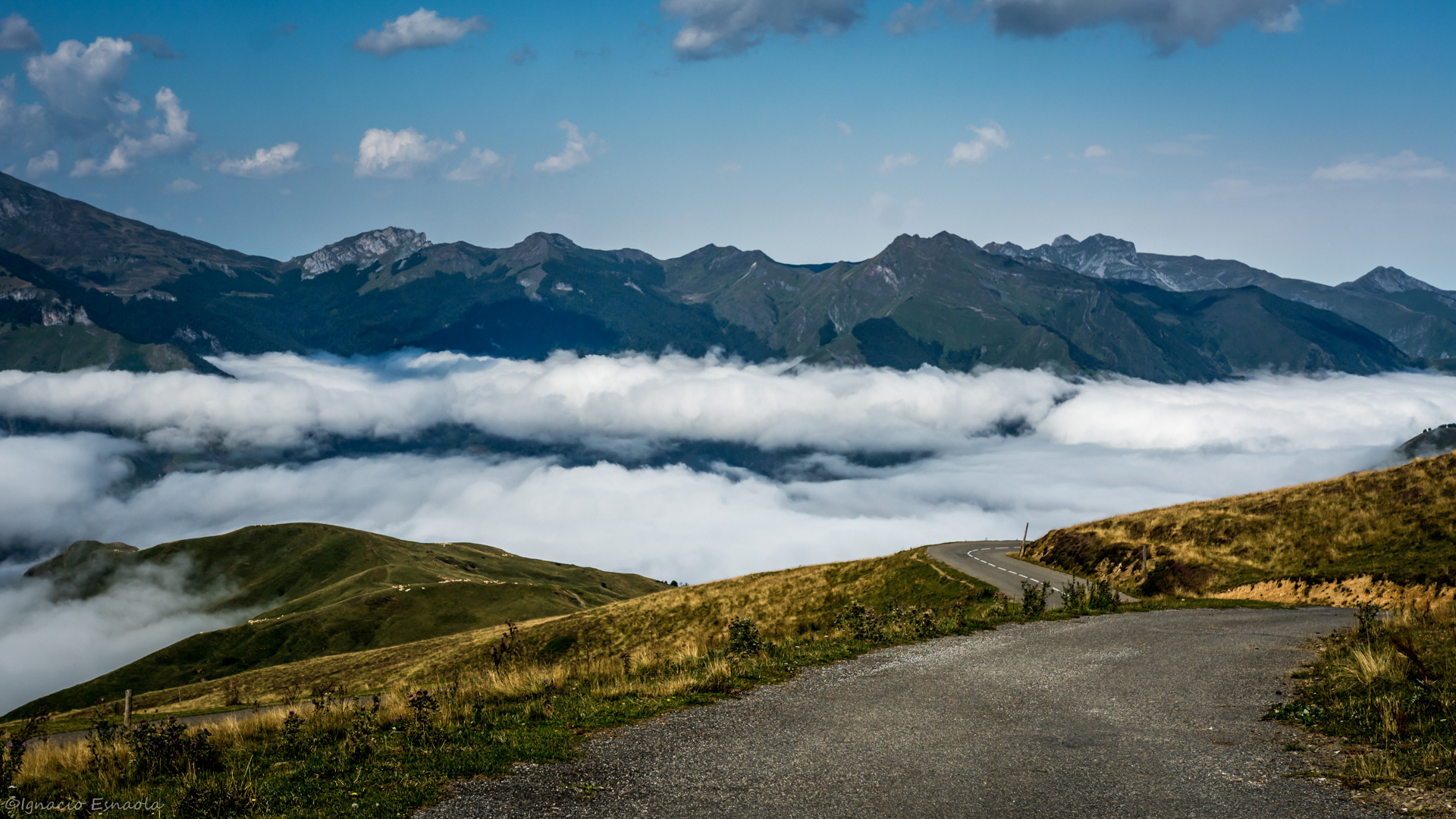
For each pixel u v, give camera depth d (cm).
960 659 1902
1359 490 4303
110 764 1235
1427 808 802
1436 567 3148
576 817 851
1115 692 1483
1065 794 913
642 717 1330
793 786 948
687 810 868
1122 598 4031
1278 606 3167
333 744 1279
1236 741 1125
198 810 936
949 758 1061
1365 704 1216
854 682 1630
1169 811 850
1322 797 873
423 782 973
